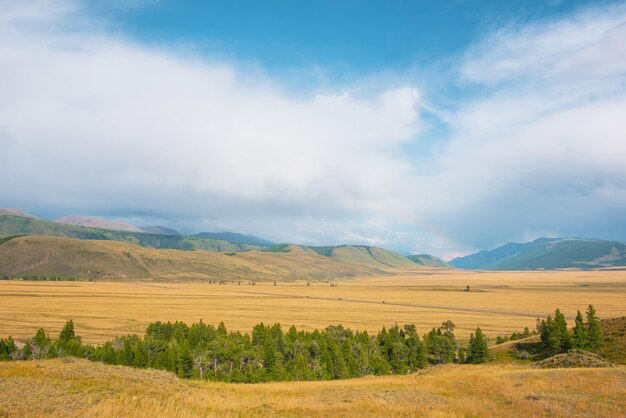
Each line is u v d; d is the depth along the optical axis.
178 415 22.58
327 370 86.94
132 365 84.62
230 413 25.30
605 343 78.75
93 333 145.62
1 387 25.83
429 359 116.06
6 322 161.38
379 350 105.44
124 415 21.48
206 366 86.12
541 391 33.41
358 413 26.56
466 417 25.72
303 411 27.48
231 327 167.75
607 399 29.92
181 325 122.31
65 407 22.92
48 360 38.38
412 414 26.12
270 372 83.88
